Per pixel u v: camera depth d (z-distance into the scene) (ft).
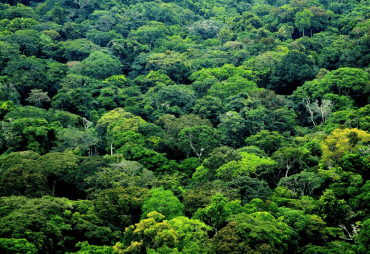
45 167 179.22
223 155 196.24
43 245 127.34
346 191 161.58
